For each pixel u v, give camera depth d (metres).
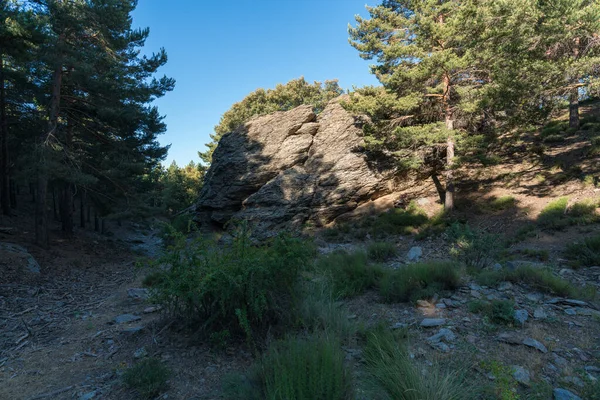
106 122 16.64
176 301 4.42
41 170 13.13
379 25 16.45
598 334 3.73
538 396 2.64
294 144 19.58
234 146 20.75
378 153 17.69
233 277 3.77
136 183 19.19
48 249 14.53
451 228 8.64
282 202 18.20
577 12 9.66
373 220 15.78
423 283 5.68
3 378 3.72
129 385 3.16
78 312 6.64
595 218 9.57
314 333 3.53
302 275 4.93
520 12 10.72
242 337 4.04
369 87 15.05
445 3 13.46
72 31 14.29
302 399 2.31
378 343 3.34
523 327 3.99
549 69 10.86
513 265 7.08
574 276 6.57
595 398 2.54
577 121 16.80
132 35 16.20
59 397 3.14
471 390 2.68
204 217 21.19
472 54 12.52
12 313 6.75
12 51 12.20
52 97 14.56
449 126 14.06
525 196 13.03
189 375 3.36
